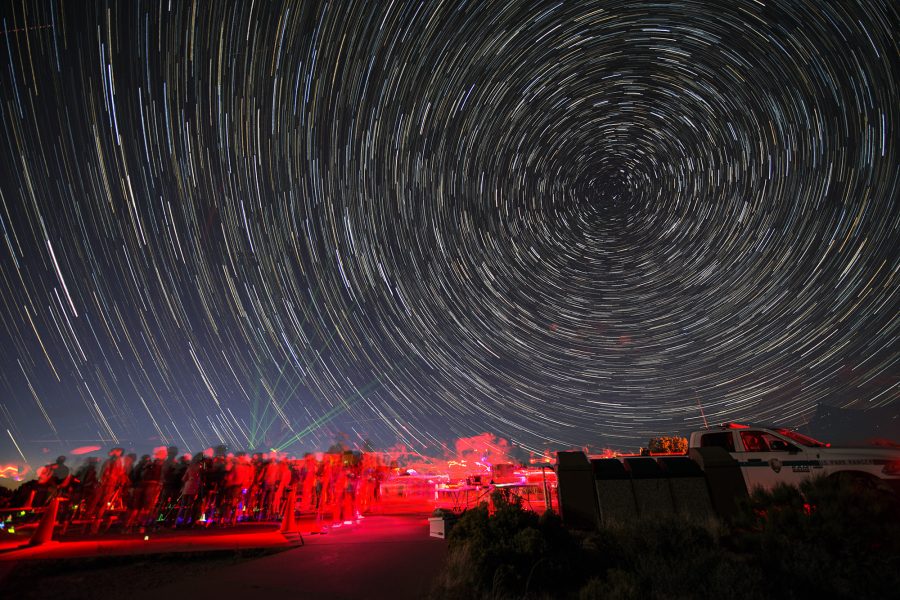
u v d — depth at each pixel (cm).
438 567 683
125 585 619
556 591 566
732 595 484
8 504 1199
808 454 954
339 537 957
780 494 631
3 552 786
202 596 566
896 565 502
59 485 903
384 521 1259
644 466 952
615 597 489
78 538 937
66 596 574
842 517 552
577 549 660
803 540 555
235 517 1202
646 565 568
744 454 991
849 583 483
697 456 959
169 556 770
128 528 1048
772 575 514
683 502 895
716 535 703
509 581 570
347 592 574
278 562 733
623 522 763
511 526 649
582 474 936
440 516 962
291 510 1080
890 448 949
